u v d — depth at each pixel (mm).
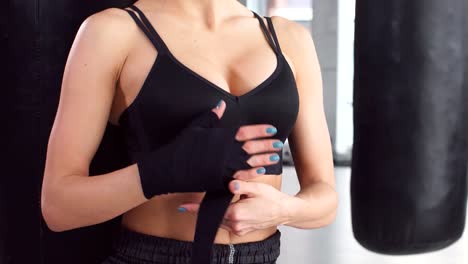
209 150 1286
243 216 1338
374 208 1447
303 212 1466
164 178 1298
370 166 1445
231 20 1595
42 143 1602
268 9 9227
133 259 1476
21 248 1597
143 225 1502
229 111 1447
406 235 1431
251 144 1356
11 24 1550
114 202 1360
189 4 1569
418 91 1391
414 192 1419
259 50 1568
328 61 8930
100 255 1795
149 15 1543
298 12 9180
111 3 1703
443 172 1425
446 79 1396
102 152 1795
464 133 1440
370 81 1425
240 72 1521
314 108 1658
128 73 1475
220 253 1452
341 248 4953
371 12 1404
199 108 1438
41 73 1589
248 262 1476
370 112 1433
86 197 1374
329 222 1588
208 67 1495
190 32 1538
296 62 1647
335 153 8758
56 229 1456
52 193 1414
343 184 7227
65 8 1617
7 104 1564
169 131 1443
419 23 1369
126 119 1493
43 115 1599
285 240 5148
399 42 1386
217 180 1288
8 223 1580
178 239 1468
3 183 1577
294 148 1674
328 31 8906
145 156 1360
